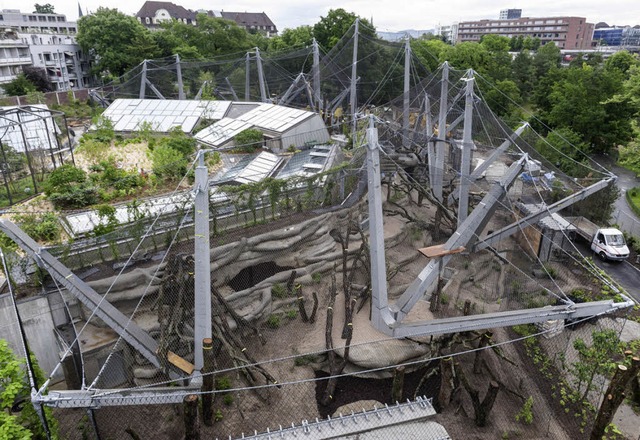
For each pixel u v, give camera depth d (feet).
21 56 245.86
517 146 93.45
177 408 55.21
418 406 50.06
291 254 74.59
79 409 56.49
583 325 75.31
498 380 61.46
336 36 233.55
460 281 80.38
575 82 175.94
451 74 133.08
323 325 68.33
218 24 262.47
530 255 90.99
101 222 68.49
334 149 104.78
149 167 104.88
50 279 60.80
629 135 161.79
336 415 55.57
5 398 42.27
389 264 80.02
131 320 55.88
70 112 181.88
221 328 61.67
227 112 144.56
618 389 48.93
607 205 111.86
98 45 237.66
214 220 70.54
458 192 97.91
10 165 96.02
